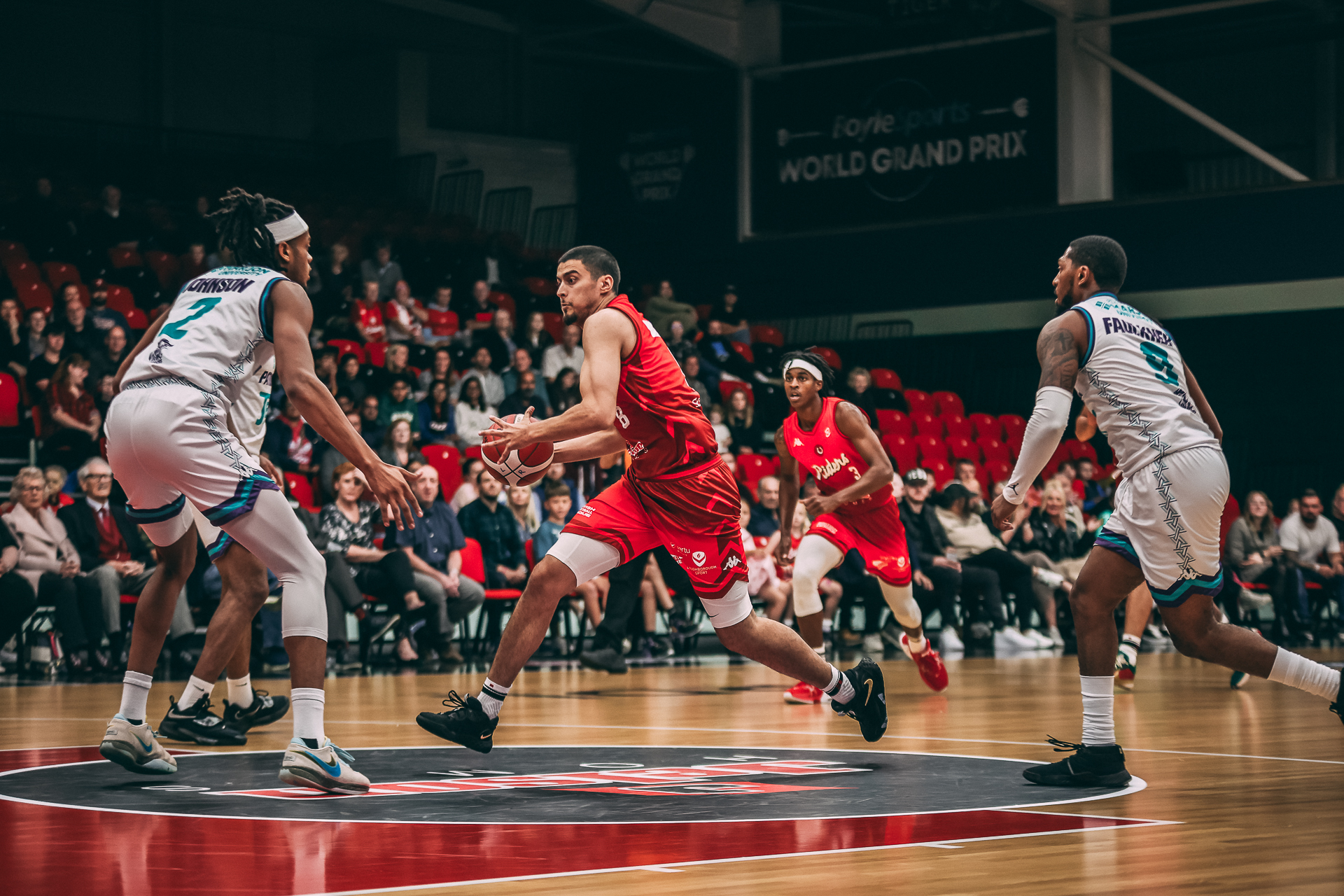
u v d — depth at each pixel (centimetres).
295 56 2291
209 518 424
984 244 2016
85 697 799
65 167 1847
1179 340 2047
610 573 937
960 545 1347
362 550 1091
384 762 494
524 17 2394
